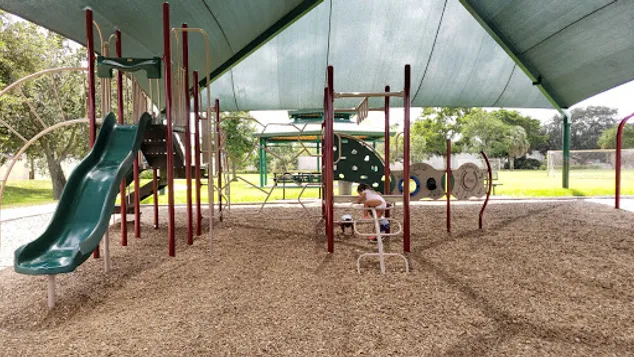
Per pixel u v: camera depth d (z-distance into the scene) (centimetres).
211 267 401
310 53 1134
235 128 2784
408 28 1080
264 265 405
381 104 1373
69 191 371
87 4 482
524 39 958
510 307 277
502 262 407
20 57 1237
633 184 1655
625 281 339
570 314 263
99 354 212
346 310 272
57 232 344
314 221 725
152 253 471
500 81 1261
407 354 209
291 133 1356
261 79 1212
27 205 1151
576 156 3341
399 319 255
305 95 1292
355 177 657
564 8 805
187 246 511
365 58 1165
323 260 424
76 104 1384
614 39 842
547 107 1389
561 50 950
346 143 657
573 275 358
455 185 666
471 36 1109
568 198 1085
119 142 441
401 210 867
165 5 446
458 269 380
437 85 1270
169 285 341
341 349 215
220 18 668
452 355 208
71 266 284
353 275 362
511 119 4281
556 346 217
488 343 221
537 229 605
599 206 894
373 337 229
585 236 545
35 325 260
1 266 434
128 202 719
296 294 309
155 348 218
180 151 555
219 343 223
